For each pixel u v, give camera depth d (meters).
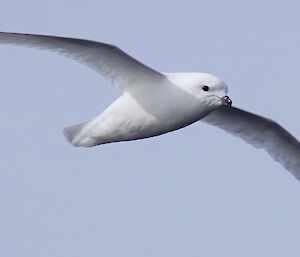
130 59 16.69
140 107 17.09
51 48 16.77
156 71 16.88
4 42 16.66
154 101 17.02
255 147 19.58
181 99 17.00
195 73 17.27
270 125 19.25
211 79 17.11
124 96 17.20
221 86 17.12
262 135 19.53
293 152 19.67
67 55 16.84
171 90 16.98
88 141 17.67
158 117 17.12
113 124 17.30
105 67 16.95
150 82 17.05
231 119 19.36
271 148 19.64
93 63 16.91
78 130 17.66
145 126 17.25
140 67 16.84
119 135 17.45
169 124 17.27
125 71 17.00
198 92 17.03
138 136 17.48
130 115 17.16
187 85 17.02
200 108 17.14
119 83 17.11
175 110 17.06
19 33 16.41
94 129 17.48
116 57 16.73
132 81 17.11
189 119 17.30
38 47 16.73
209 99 17.08
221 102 17.03
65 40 16.55
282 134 19.34
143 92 17.06
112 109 17.27
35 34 16.41
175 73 17.36
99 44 16.47
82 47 16.67
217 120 19.45
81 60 16.89
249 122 19.31
